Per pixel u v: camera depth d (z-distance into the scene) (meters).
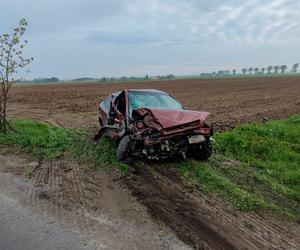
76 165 7.16
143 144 7.08
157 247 4.16
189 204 5.46
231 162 7.98
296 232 4.85
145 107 7.69
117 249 4.07
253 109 19.86
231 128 12.31
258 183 6.71
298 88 46.53
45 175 6.52
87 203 5.30
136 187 6.04
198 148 7.62
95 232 4.43
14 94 36.53
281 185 6.68
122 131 7.38
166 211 5.15
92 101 25.84
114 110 8.47
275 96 31.75
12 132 9.54
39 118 14.38
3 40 9.25
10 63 10.08
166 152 7.00
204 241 4.38
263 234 4.70
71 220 4.73
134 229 4.56
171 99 8.70
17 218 4.74
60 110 18.61
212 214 5.16
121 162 7.22
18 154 7.78
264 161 8.23
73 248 4.05
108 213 5.00
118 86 60.28
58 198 5.46
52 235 4.32
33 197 5.47
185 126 6.84
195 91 41.94
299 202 5.93
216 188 6.19
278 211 5.46
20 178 6.32
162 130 6.63
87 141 9.19
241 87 51.59
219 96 32.34
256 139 9.82
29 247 4.05
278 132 11.19
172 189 6.04
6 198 5.41
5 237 4.25
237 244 4.39
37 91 43.88
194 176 6.73
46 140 8.78
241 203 5.63
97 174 6.65
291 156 8.55
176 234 4.50
